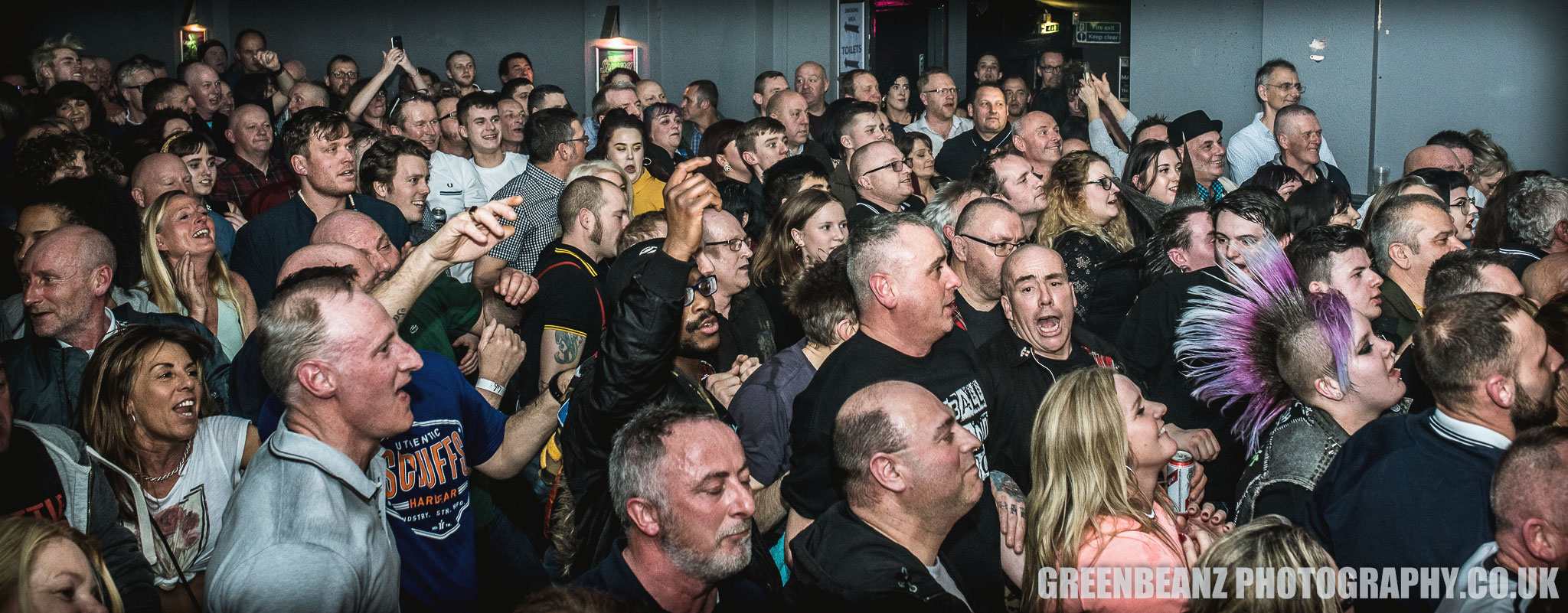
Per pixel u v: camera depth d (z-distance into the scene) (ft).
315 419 6.51
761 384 9.04
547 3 37.52
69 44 26.37
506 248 16.21
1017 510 8.38
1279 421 9.14
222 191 19.20
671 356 7.48
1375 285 11.21
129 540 7.54
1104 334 13.52
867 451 7.03
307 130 13.92
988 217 11.52
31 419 9.22
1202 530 8.18
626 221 13.39
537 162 17.24
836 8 34.81
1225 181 21.91
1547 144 25.23
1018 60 35.01
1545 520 6.21
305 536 6.18
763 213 17.40
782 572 8.83
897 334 8.75
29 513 7.02
